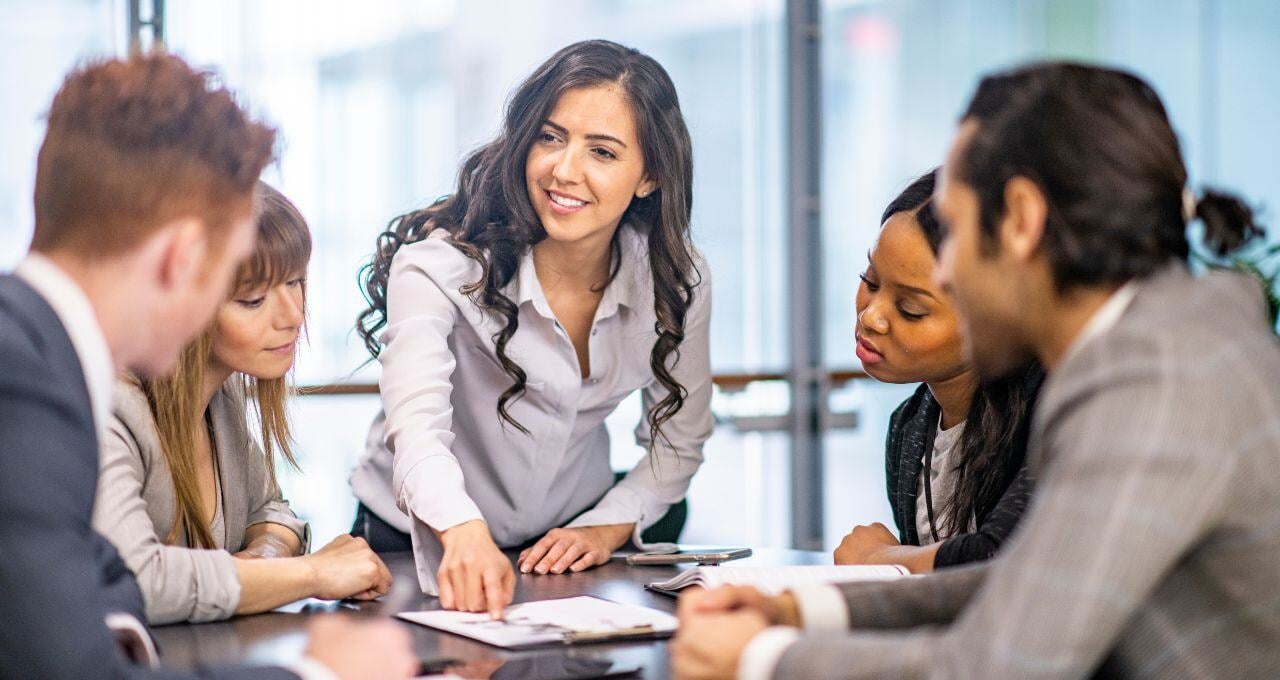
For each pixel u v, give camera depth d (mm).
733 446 4371
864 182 4719
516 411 2127
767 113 4484
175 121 1060
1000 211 1024
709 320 2295
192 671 1101
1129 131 1006
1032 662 915
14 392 987
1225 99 5523
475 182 2109
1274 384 955
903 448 1956
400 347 1942
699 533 4320
